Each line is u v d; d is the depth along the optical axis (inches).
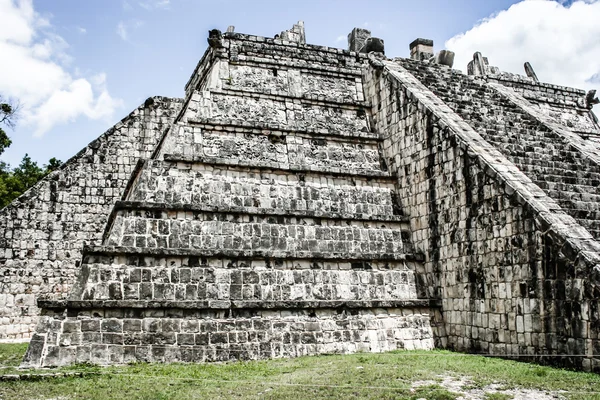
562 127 719.1
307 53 706.8
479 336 467.5
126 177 727.1
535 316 410.3
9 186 1011.3
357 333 486.0
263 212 516.1
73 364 393.1
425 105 566.9
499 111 730.2
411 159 583.8
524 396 297.6
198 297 458.3
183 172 522.9
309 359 430.0
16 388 314.2
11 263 639.8
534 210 419.5
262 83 666.8
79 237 681.6
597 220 517.0
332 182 579.2
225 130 582.2
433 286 533.6
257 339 452.1
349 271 518.3
